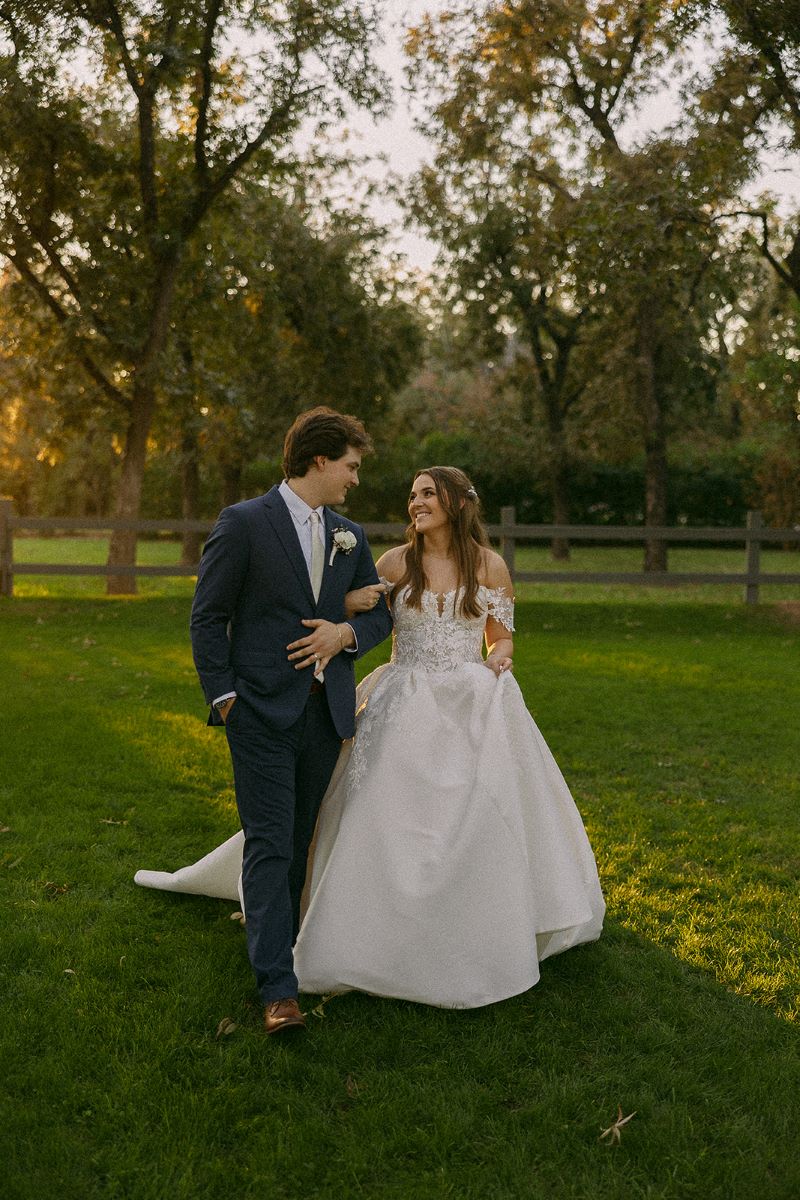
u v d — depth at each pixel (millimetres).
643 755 5980
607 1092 2545
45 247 14125
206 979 3043
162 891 3758
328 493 3029
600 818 4812
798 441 20469
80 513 36438
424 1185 2195
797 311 14695
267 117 14227
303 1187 2182
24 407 18047
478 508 3326
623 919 3633
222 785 5184
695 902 3826
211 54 13664
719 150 11859
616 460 22281
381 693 3217
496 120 15750
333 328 19516
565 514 26000
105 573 13305
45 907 3562
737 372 24547
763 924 3611
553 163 17641
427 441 32062
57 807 4707
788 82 11945
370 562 3227
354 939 2887
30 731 6152
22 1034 2723
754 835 4605
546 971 3182
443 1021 2846
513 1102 2518
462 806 2955
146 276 14391
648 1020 2908
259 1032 2777
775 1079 2604
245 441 20328
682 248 12258
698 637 11156
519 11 14555
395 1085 2549
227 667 2889
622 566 24141
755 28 11617
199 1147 2281
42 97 12914
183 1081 2531
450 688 3150
